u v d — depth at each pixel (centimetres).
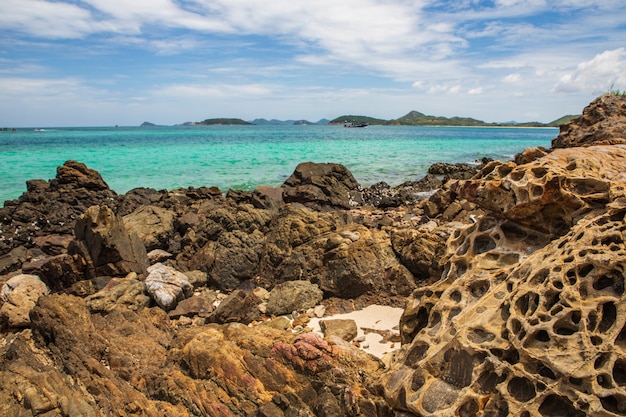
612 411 420
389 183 3259
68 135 12062
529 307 521
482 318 556
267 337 757
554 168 695
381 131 16600
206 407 674
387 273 1105
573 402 436
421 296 728
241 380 695
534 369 477
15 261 1483
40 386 701
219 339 764
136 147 6525
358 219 1805
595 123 1772
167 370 743
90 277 1173
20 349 848
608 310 483
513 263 657
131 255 1209
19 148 6241
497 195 714
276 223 1364
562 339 471
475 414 489
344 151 5872
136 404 686
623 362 436
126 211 1995
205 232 1411
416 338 604
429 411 515
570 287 507
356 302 1085
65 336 830
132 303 1011
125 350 803
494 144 8244
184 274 1213
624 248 516
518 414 457
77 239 1202
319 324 979
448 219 1745
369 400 618
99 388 727
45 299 891
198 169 3856
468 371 523
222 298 1177
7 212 1789
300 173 2389
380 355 841
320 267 1158
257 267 1253
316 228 1238
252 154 5297
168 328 934
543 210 674
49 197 2005
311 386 669
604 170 748
